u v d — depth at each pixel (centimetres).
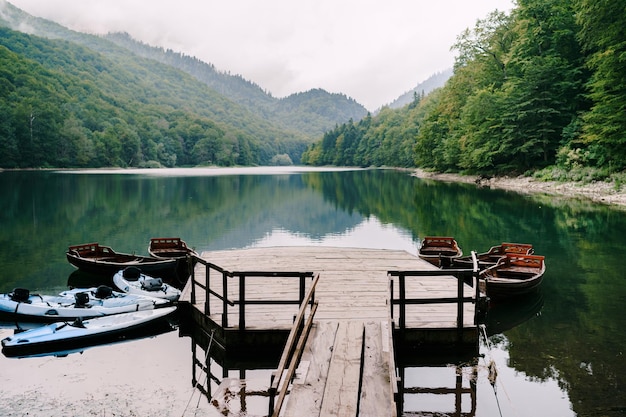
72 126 9606
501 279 997
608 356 717
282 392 450
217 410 557
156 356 731
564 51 3741
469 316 763
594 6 2689
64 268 1333
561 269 1264
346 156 13950
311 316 674
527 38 3838
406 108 13125
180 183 5212
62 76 12888
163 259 1230
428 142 6462
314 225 2253
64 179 5603
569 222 2053
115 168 10462
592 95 2881
